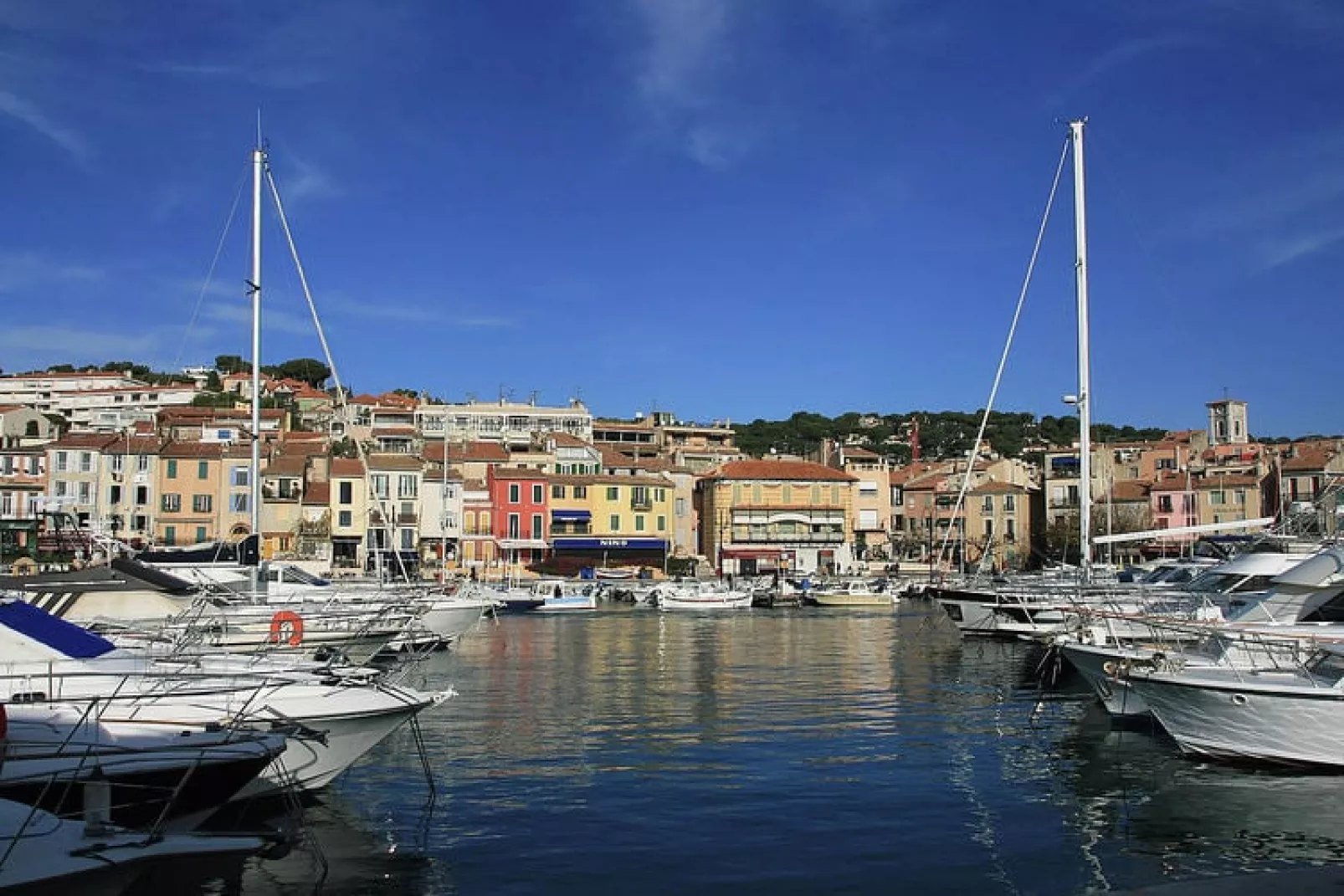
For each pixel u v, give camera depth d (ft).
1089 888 49.42
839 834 57.67
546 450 395.34
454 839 56.34
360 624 111.65
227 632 92.68
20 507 285.43
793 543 391.24
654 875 50.98
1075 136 142.20
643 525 370.73
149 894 45.52
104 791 46.70
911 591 309.42
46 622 60.95
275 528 297.74
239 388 515.91
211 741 52.54
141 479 291.17
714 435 586.86
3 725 46.75
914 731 86.84
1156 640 90.68
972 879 50.67
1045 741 82.28
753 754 77.71
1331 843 55.93
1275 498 342.03
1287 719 68.80
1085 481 135.33
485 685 116.26
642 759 75.82
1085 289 139.74
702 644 169.89
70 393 531.09
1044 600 144.97
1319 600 85.10
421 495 323.16
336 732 60.39
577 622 229.04
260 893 48.47
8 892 37.70
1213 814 61.05
